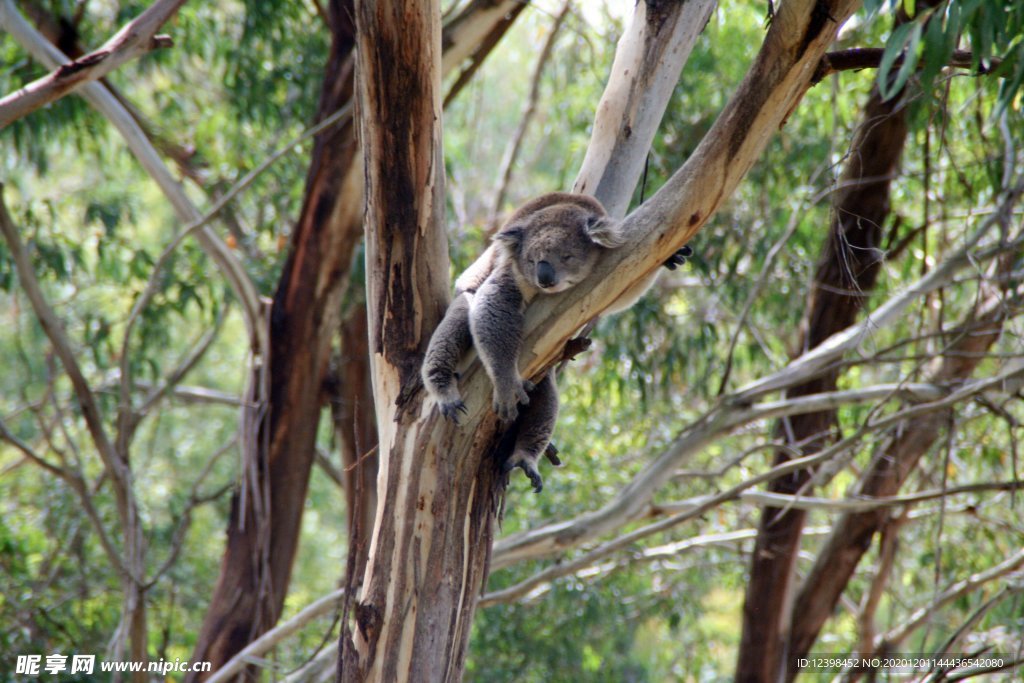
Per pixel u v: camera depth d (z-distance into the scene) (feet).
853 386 48.49
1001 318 34.63
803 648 40.73
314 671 32.07
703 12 25.04
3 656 38.37
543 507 45.21
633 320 44.16
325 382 44.34
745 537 41.96
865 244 37.58
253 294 39.19
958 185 41.75
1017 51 21.26
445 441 20.88
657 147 46.75
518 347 20.71
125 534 35.60
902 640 37.50
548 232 21.50
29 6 42.93
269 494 38.24
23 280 35.83
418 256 21.70
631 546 43.80
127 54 25.72
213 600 39.09
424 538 20.67
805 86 18.97
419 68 20.53
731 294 45.09
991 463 40.86
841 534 40.11
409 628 20.47
